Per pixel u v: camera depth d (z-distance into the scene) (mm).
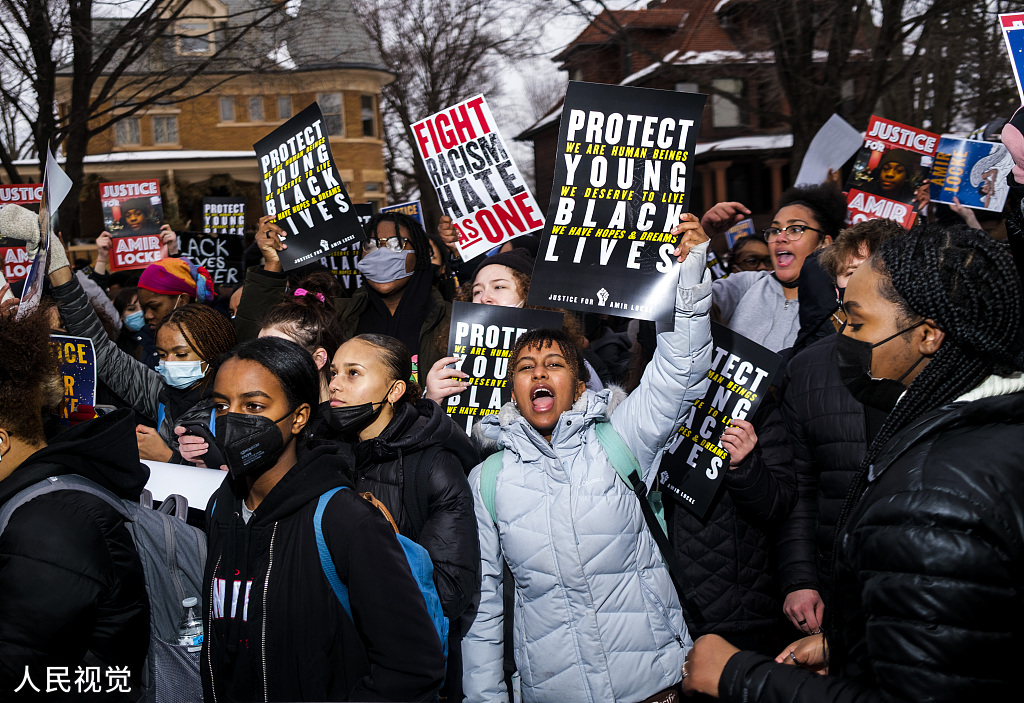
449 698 2553
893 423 1663
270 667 2002
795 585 3197
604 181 2861
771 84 12195
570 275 2855
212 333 3939
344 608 2027
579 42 13016
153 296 5531
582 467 2658
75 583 1822
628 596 2580
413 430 2867
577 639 2555
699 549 3217
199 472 3256
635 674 2535
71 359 3346
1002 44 11422
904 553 1380
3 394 1997
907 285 1617
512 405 2832
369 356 2965
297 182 4582
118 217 8234
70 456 2000
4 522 1892
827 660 1809
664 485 3262
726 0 12094
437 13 16969
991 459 1396
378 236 4676
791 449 3348
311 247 4559
